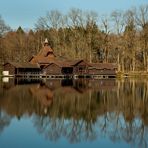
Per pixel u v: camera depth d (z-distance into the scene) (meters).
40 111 46.69
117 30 154.25
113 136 33.31
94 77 140.50
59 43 165.12
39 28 172.75
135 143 30.94
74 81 114.31
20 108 48.69
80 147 29.69
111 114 45.16
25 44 180.12
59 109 48.81
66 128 36.69
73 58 152.38
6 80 114.81
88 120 41.09
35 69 139.50
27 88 80.25
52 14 168.12
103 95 67.50
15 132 34.38
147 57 148.62
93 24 160.00
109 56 159.88
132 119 41.78
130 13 171.50
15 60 170.00
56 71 138.00
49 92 72.19
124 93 71.50
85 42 159.62
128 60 159.38
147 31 147.50
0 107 49.22
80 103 55.31
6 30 154.50
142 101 58.09
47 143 30.67
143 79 125.88
